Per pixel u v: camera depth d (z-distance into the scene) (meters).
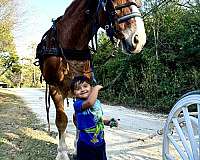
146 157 3.09
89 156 1.97
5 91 13.30
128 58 8.17
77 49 2.47
